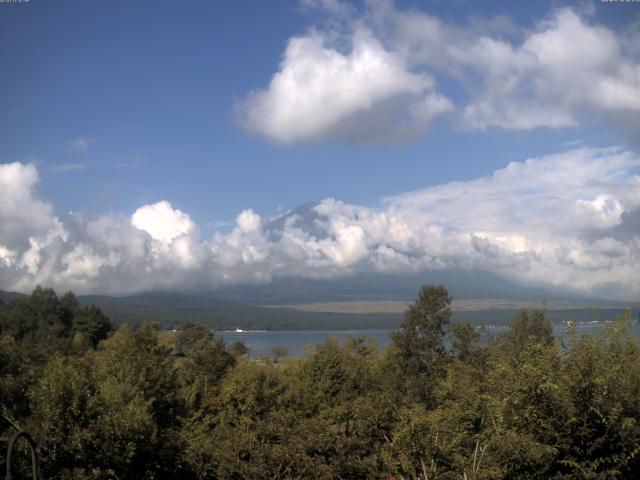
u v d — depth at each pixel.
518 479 10.24
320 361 31.30
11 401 15.58
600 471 9.73
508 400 10.46
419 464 12.70
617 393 9.85
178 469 16.42
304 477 14.84
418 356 39.53
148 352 26.12
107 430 13.98
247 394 24.81
